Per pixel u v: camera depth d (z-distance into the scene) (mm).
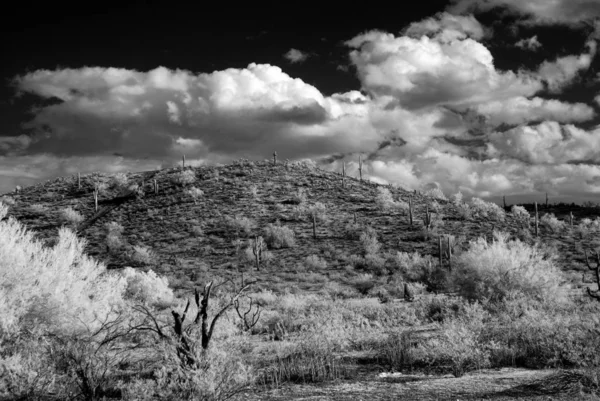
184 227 89500
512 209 108188
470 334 11500
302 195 108938
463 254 22094
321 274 61906
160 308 27250
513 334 12445
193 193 109375
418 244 75500
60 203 113500
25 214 104000
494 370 10469
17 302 10930
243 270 64750
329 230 85438
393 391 8930
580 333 11312
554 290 19891
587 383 8336
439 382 9492
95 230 91375
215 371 7992
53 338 10594
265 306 26578
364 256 70375
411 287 34656
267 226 86812
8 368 7965
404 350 11875
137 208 104562
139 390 8180
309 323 15859
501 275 20203
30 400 7816
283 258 71688
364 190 115250
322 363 10805
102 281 13688
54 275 11852
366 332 14656
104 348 10555
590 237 76750
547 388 8352
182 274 61938
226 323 10508
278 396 8812
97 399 8172
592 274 48406
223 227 88250
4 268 10945
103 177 135375
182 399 7574
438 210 99000
